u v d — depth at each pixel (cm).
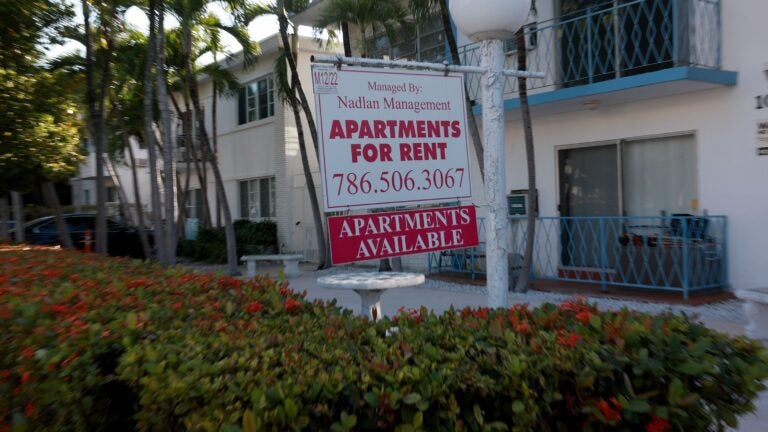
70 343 348
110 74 1720
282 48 1659
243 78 2217
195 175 2591
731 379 307
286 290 506
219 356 308
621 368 302
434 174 418
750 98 915
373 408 270
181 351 315
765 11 895
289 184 1966
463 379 285
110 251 1866
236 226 2048
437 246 414
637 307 863
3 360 394
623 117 1066
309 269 1644
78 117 1953
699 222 944
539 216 1189
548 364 296
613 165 1095
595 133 1105
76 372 338
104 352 353
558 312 382
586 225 1119
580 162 1143
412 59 1472
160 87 1517
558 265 1148
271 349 315
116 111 2033
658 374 298
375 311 566
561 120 1155
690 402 290
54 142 1486
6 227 2322
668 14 1000
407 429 263
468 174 432
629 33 1076
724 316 805
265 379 272
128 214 2528
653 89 955
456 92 430
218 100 2397
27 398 360
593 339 327
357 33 1602
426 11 1087
